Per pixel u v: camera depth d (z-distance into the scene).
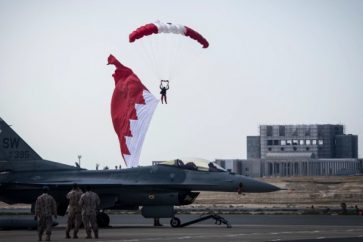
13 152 60.47
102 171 59.06
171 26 72.88
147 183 56.84
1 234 49.22
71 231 51.41
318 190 130.88
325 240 41.75
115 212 89.00
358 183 139.75
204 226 56.66
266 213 79.38
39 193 59.25
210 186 57.16
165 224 61.66
